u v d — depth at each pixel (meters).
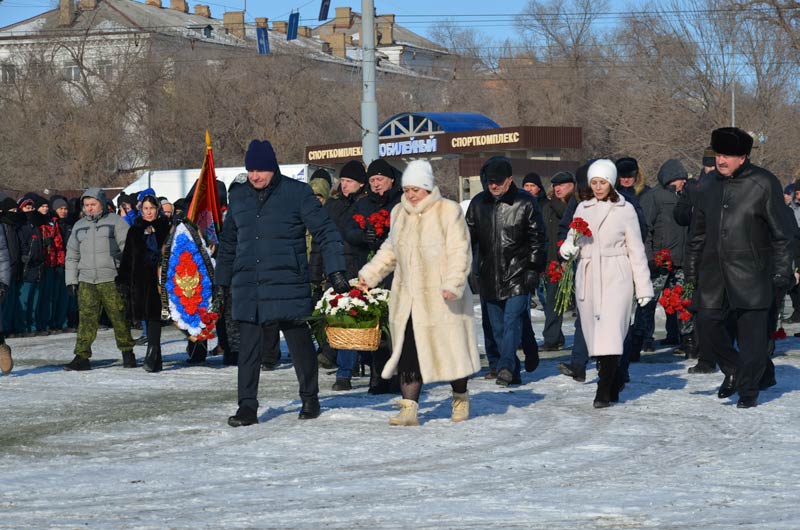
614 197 10.20
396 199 11.81
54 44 72.06
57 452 8.39
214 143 72.69
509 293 11.46
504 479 7.06
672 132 63.41
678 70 63.41
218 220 14.11
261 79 73.56
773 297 9.88
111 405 10.78
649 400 10.51
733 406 10.03
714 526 5.75
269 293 9.38
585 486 6.81
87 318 13.86
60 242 20.20
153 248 13.62
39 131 67.25
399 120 61.53
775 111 60.38
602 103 72.81
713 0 62.28
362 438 8.64
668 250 14.38
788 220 9.75
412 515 6.08
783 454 7.79
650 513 6.07
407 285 9.17
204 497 6.68
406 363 9.19
